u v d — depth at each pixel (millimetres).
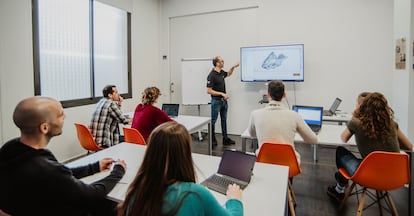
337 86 4754
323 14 4711
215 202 945
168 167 907
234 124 5609
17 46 3320
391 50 4371
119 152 2160
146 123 2863
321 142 2529
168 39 6027
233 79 5500
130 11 5188
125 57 5242
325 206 2607
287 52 4793
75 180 1246
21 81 3385
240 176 1582
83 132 3100
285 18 4957
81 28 4266
